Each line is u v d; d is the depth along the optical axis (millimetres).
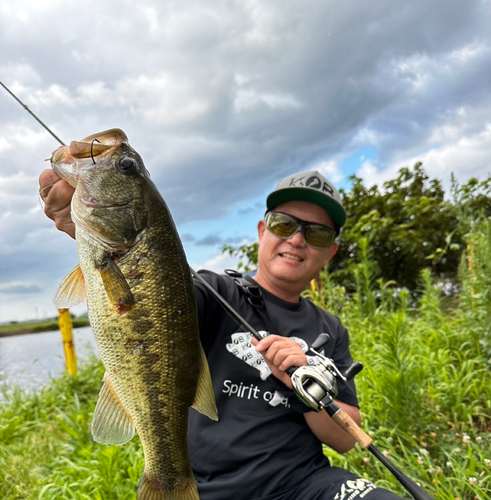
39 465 1130
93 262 515
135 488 911
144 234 526
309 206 827
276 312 777
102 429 518
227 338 725
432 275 2244
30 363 2398
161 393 526
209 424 677
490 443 932
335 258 2469
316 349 663
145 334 519
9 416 1512
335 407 636
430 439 973
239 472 656
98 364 1978
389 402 1006
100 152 532
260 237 908
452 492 808
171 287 532
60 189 545
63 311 1863
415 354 1260
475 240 1383
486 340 1196
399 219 2408
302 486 676
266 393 696
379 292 2062
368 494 618
